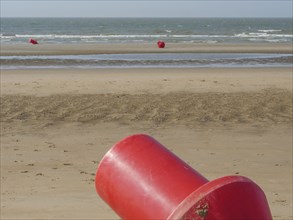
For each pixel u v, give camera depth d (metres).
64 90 18.02
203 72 24.59
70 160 10.48
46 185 8.73
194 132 12.91
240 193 2.73
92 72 24.67
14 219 6.92
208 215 2.63
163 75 23.02
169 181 2.84
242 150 11.38
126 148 3.05
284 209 7.48
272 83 20.02
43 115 14.34
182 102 15.63
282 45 50.88
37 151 11.16
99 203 7.68
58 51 40.12
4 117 14.14
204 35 82.19
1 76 22.48
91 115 14.31
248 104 15.54
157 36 75.81
